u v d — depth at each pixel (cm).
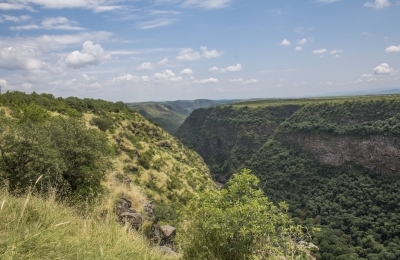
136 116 7938
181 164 6344
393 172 7381
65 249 374
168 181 4609
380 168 7675
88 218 596
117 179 2003
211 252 480
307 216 7388
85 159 1541
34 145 1224
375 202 6975
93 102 6681
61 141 1552
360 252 4875
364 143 8206
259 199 528
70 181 1445
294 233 496
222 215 485
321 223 6788
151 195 3628
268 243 471
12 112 3522
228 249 468
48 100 5497
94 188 1384
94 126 4975
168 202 3762
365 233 5812
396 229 5553
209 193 558
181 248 550
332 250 4506
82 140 1688
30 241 358
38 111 3259
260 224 472
